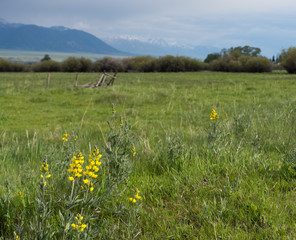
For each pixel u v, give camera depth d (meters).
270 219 2.91
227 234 2.74
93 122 12.53
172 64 69.81
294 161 4.36
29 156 6.55
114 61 71.75
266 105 13.82
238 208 3.22
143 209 3.35
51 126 11.97
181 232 2.84
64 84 31.89
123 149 3.94
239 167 4.39
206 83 32.16
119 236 2.86
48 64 72.62
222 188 3.72
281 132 6.40
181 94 20.84
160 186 3.79
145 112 14.67
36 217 2.79
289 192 3.53
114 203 3.35
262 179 4.04
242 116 7.62
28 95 21.94
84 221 2.71
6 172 4.95
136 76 49.28
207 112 13.77
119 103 17.98
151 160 5.00
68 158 4.16
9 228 2.89
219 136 5.43
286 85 25.73
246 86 25.77
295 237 2.62
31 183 3.83
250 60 64.81
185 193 3.71
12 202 3.26
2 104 18.25
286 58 54.94
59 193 3.43
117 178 3.61
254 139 5.70
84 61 71.75
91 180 3.23
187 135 7.61
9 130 11.21
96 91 22.83
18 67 72.19
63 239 2.38
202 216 3.08
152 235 2.84
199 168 4.41
